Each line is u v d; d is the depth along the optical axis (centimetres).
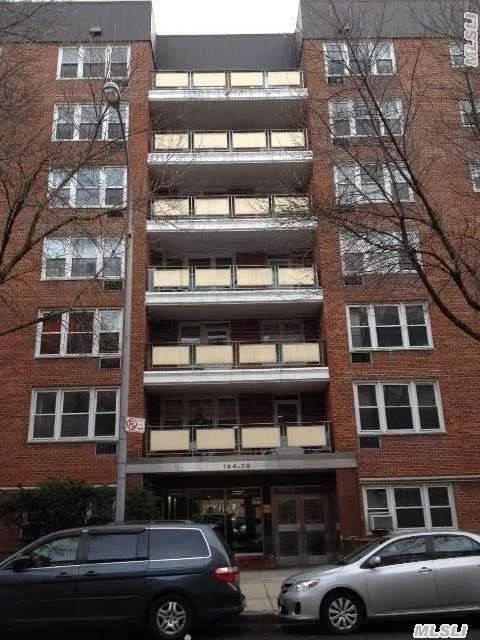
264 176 2275
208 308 2078
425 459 1844
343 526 1786
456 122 1658
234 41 2561
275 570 1819
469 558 967
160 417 2095
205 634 984
